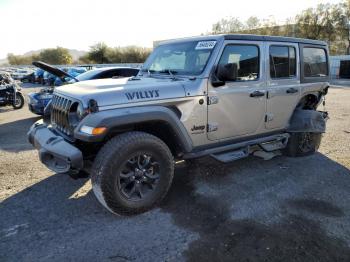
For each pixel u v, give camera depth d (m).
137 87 3.40
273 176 4.55
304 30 46.25
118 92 3.24
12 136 7.18
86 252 2.83
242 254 2.78
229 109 4.06
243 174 4.62
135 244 2.94
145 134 3.37
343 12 44.31
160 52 4.57
